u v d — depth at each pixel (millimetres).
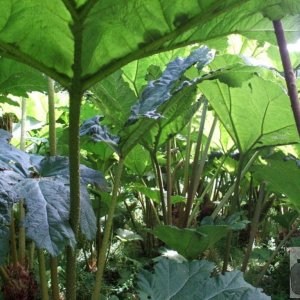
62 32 729
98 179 1046
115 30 730
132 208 2402
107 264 1890
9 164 981
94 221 945
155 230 1350
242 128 1417
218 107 1425
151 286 1103
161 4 700
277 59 1749
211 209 2363
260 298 1066
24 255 1306
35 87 1248
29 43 755
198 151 1763
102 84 1256
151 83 1130
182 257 1392
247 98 1312
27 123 2014
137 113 1062
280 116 1297
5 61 1177
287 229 2150
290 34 854
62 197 895
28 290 1271
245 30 832
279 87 1202
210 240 1333
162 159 2246
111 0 668
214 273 1734
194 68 1296
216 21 792
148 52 782
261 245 2240
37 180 940
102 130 1251
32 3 686
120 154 1166
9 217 849
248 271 1826
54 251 791
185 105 1311
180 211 1802
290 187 1411
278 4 741
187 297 1081
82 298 1623
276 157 1454
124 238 1911
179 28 737
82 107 1920
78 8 675
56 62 779
